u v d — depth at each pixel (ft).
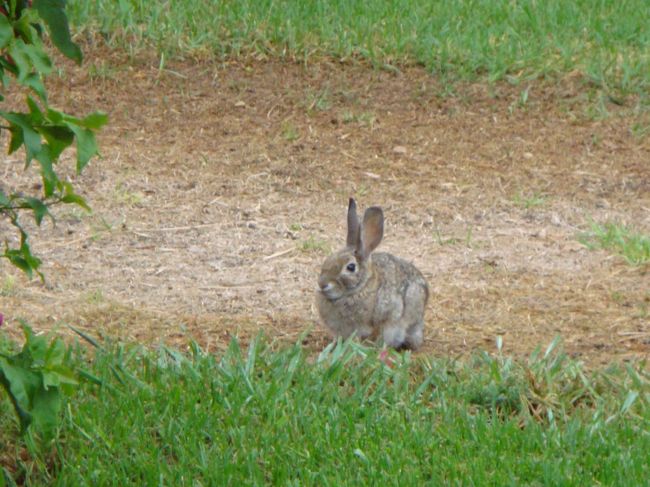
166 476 24.34
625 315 36.91
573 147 54.85
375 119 56.08
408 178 50.72
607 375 30.53
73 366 27.91
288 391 28.30
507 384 29.35
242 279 39.47
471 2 66.74
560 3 67.77
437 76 60.08
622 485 24.45
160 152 51.47
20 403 20.24
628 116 58.03
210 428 26.35
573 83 60.18
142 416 26.32
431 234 44.86
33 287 37.55
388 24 63.26
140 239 42.93
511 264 41.78
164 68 58.39
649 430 27.27
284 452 25.40
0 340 30.19
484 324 35.91
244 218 45.70
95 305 36.11
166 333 33.88
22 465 24.93
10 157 50.03
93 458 24.79
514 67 60.90
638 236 44.11
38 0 19.62
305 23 62.44
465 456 25.61
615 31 65.05
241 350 32.53
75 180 48.14
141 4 61.67
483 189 50.03
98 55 58.65
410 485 24.27
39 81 19.92
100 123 19.90
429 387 29.63
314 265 41.11
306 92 57.82
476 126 56.24
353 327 33.65
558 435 26.66
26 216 44.50
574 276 40.70
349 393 28.89
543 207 48.34
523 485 24.56
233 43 60.44
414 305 33.94
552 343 31.60
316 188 49.24
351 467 25.02
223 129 54.13
